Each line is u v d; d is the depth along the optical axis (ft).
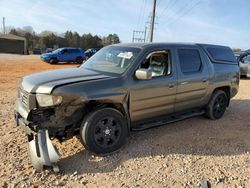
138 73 14.82
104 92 13.73
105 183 11.64
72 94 12.82
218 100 21.12
